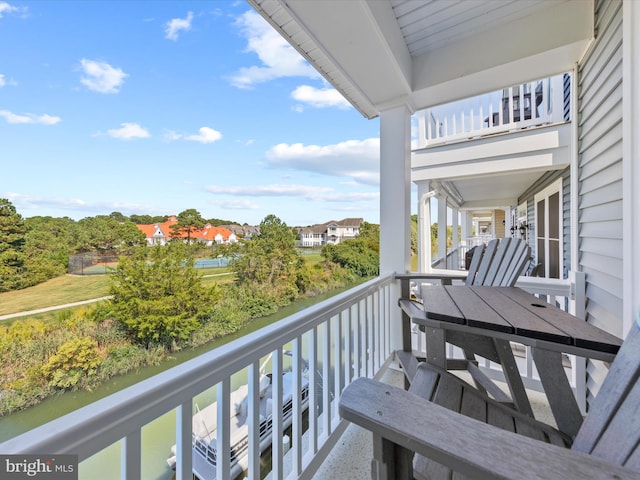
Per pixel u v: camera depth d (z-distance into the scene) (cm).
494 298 148
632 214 134
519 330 106
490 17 200
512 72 217
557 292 222
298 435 125
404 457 68
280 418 112
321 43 184
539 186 514
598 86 177
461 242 1173
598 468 51
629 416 72
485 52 213
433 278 231
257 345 99
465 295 155
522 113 361
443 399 125
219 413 86
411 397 72
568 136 320
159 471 93
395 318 255
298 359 125
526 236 655
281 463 112
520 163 346
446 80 227
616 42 155
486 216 1767
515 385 143
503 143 356
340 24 169
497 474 51
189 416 74
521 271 170
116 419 58
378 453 67
